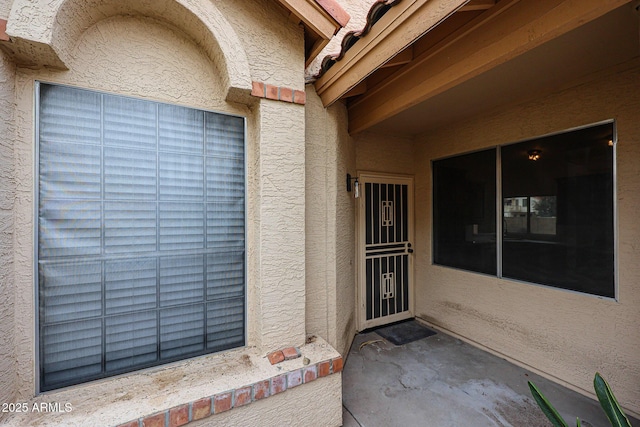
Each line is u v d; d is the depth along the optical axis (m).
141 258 1.77
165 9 1.71
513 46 1.47
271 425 1.75
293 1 1.84
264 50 1.99
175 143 1.87
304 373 1.85
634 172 2.16
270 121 2.01
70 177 1.60
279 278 2.05
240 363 1.89
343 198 2.95
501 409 2.27
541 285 2.75
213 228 1.99
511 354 2.98
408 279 4.21
